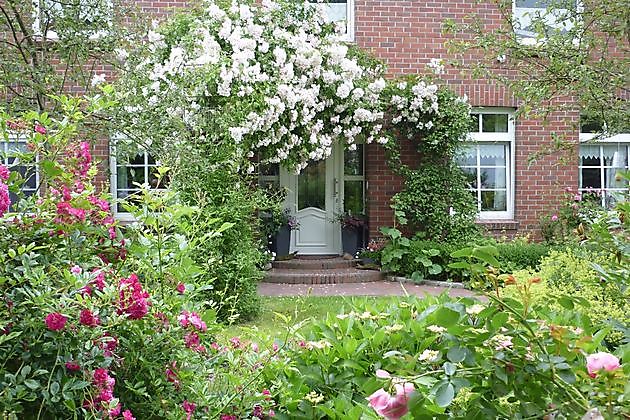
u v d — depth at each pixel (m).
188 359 2.71
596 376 1.71
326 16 10.32
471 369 1.87
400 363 2.14
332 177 12.14
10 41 7.50
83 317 2.25
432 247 10.66
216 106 8.41
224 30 8.90
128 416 2.25
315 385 3.05
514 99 11.36
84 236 2.60
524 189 11.51
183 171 7.23
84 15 7.19
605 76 6.23
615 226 2.69
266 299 8.87
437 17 11.36
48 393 2.21
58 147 2.80
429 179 11.09
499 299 1.86
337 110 10.38
